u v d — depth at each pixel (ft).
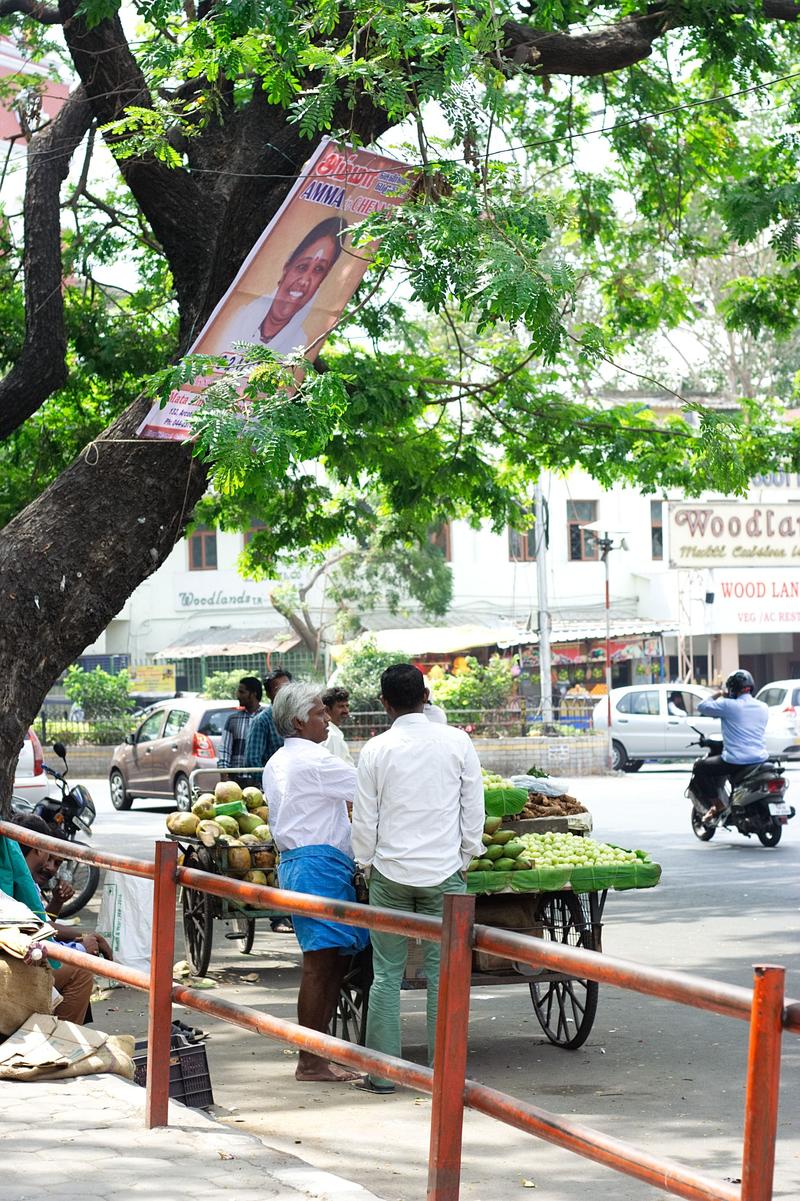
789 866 48.37
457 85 25.22
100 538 29.40
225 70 28.14
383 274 28.12
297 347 26.91
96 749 112.57
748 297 52.31
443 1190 12.05
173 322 55.93
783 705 96.22
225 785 32.48
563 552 143.13
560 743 94.12
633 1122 19.72
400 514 57.93
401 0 25.50
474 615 140.36
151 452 29.81
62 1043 19.52
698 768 55.83
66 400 56.95
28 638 28.68
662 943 33.78
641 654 135.33
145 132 29.48
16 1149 15.75
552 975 24.18
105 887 31.22
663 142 50.06
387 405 48.08
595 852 24.81
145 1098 17.90
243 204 30.99
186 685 142.92
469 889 23.54
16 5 39.75
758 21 40.14
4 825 21.88
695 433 53.52
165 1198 13.91
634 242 55.01
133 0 31.45
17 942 19.80
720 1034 25.64
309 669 136.15
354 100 26.25
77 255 54.39
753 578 133.28
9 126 48.37
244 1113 20.65
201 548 144.97
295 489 58.18
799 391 58.54
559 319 24.30
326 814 22.89
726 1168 17.40
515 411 55.21
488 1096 11.71
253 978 32.09
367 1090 21.99
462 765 21.66
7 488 58.49
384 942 21.57
